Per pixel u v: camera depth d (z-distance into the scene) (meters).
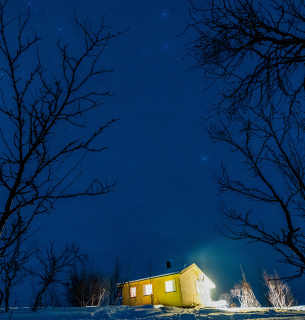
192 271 22.64
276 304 21.73
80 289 17.20
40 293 10.85
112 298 21.14
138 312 12.95
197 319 10.38
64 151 2.36
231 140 4.22
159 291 22.31
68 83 2.37
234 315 10.80
